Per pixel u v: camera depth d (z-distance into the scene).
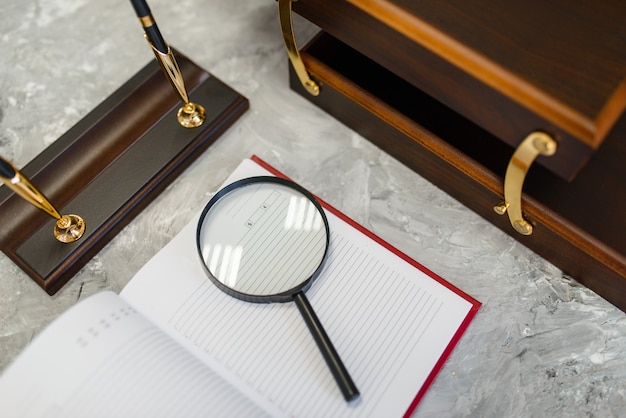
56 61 0.75
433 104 0.69
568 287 0.61
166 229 0.65
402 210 0.66
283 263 0.59
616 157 0.64
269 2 0.79
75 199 0.63
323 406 0.55
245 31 0.77
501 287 0.62
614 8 0.50
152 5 0.78
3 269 0.62
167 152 0.66
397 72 0.56
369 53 0.56
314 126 0.71
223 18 0.78
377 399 0.55
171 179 0.67
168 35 0.77
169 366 0.50
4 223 0.63
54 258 0.61
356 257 0.61
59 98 0.72
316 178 0.68
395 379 0.56
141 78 0.71
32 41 0.76
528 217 0.59
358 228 0.63
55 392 0.47
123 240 0.64
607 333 0.59
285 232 0.60
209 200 0.64
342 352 0.57
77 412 0.47
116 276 0.62
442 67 0.50
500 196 0.59
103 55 0.75
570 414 0.56
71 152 0.67
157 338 0.52
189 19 0.78
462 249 0.64
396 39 0.52
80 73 0.74
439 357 0.57
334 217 0.64
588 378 0.57
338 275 0.60
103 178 0.65
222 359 0.56
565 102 0.46
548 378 0.57
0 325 0.60
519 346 0.59
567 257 0.59
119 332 0.50
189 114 0.68
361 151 0.69
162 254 0.61
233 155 0.69
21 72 0.74
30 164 0.66
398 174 0.68
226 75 0.74
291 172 0.68
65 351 0.48
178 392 0.49
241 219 0.61
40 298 0.61
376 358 0.57
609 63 0.48
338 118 0.71
